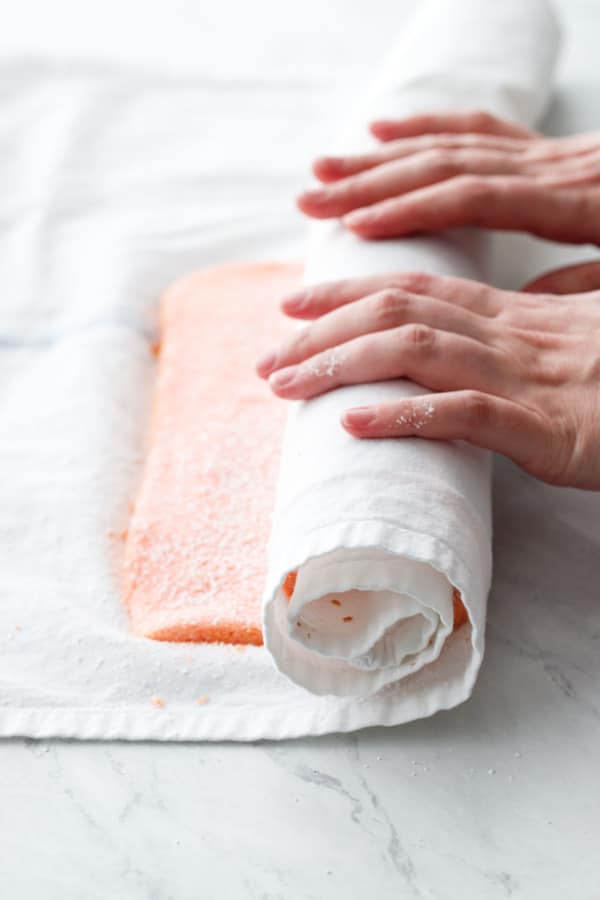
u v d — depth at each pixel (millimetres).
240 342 895
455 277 802
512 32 1041
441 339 741
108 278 963
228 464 819
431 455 713
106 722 729
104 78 1168
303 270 953
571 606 770
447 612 689
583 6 1295
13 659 750
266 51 1212
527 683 741
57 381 894
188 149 1093
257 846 688
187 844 689
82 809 701
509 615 767
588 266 859
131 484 839
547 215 857
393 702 721
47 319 945
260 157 1080
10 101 1147
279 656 709
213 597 764
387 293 761
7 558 795
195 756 721
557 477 755
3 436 857
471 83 984
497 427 728
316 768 715
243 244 1006
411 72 990
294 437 735
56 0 1305
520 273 953
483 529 715
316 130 1107
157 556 784
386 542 677
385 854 686
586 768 711
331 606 711
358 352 738
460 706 734
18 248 1000
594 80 1161
